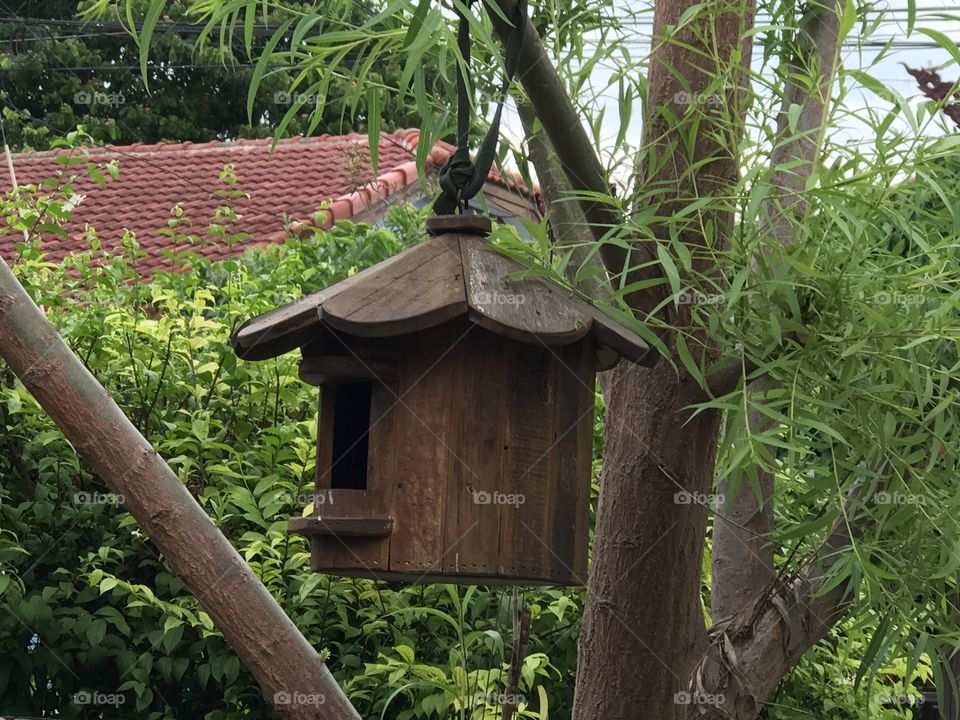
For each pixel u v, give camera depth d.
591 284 2.59
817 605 2.78
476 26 1.83
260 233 8.47
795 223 2.12
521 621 2.68
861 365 2.18
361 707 3.68
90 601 3.61
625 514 2.53
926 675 4.17
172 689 3.68
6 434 3.71
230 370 3.90
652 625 2.50
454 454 2.09
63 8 13.85
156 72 14.66
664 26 2.45
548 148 2.79
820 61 2.62
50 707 3.57
